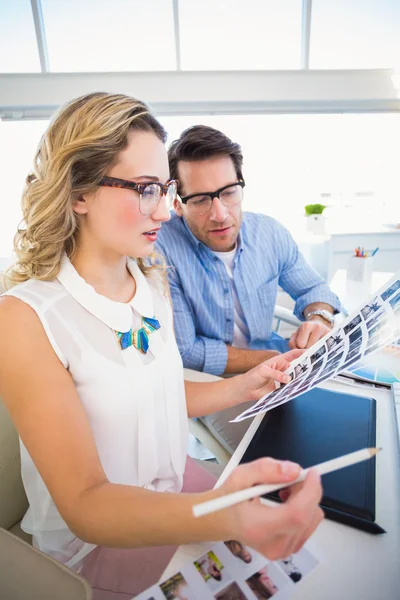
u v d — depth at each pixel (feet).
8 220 6.36
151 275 2.77
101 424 2.12
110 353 2.13
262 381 2.53
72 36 5.42
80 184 2.01
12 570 1.52
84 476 1.67
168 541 1.44
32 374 1.86
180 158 3.81
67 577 1.48
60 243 2.14
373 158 6.95
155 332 2.41
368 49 5.90
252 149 6.72
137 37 5.51
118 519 1.49
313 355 2.49
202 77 5.76
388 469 1.81
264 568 1.44
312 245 7.02
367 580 1.38
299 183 7.06
